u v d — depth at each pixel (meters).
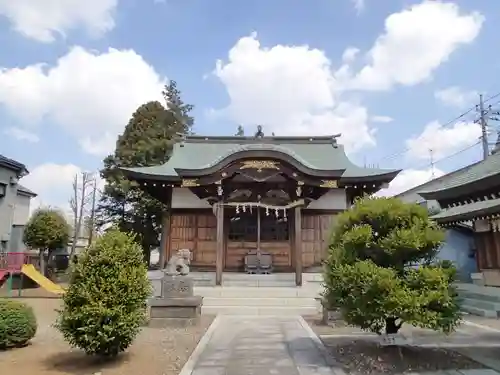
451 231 19.34
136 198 29.78
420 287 6.63
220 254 16.88
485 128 29.80
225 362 7.12
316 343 8.69
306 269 19.30
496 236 14.62
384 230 7.32
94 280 6.74
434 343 8.56
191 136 24.75
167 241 19.77
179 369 6.61
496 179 9.86
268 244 19.67
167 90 35.81
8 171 24.27
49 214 25.47
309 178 17.69
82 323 6.59
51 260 27.78
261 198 18.92
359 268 6.72
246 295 15.15
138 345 8.41
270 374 6.38
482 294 14.48
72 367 6.69
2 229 23.70
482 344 8.44
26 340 8.37
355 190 20.44
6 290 20.92
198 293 15.23
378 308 6.52
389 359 7.14
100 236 7.34
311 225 19.88
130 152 29.47
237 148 17.50
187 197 20.09
